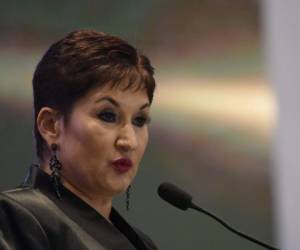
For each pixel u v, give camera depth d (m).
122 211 7.89
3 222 3.45
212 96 8.52
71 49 3.81
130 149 3.79
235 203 8.35
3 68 7.73
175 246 8.04
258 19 8.73
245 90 8.62
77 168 3.78
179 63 8.46
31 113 7.73
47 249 3.49
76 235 3.62
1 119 7.62
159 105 8.33
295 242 8.38
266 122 8.61
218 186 8.35
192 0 8.56
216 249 8.16
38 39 7.90
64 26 8.03
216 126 8.48
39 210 3.62
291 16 8.94
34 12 7.93
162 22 8.45
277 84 8.69
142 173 8.09
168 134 8.30
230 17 8.67
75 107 3.76
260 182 8.46
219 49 8.60
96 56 3.78
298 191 8.48
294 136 8.60
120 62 3.82
